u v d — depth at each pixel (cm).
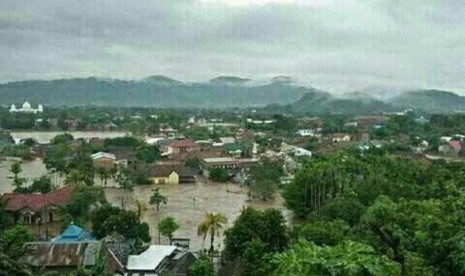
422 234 3069
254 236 6856
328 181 10425
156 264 6875
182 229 9694
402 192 9162
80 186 11150
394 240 3114
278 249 6812
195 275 6378
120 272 6512
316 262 2005
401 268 2550
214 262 7625
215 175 16012
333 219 7744
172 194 13512
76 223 9138
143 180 15100
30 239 7044
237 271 6125
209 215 8225
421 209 4303
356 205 8144
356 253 2055
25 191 12012
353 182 10119
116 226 8081
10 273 4391
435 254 2945
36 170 17012
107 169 15238
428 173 10862
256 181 13962
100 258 5888
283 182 14475
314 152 19500
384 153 16712
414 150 19800
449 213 3338
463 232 2909
